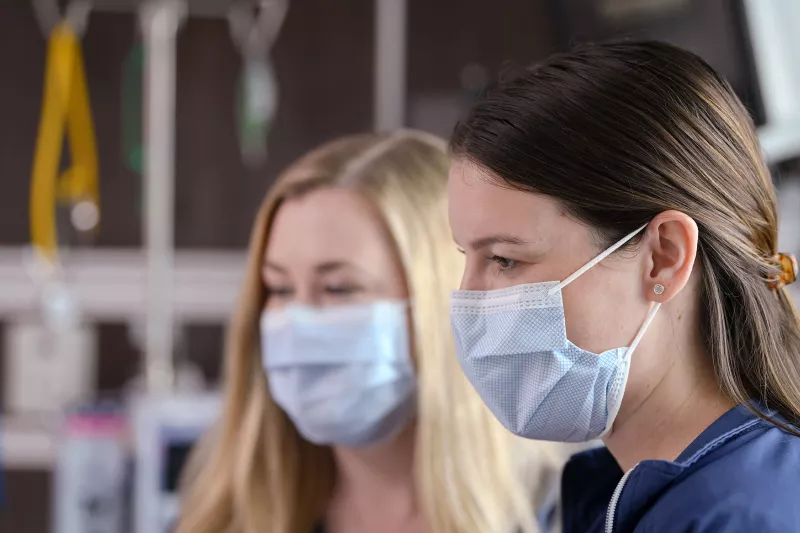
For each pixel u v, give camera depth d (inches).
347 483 64.4
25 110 110.1
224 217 112.0
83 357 102.5
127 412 85.4
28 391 100.3
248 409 64.6
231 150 112.0
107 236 111.0
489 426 59.4
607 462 41.9
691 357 34.9
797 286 87.0
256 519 63.2
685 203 33.5
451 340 58.9
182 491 73.8
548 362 35.7
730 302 34.7
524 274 36.1
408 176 59.4
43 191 105.9
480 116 36.0
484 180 35.2
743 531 28.7
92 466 83.4
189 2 110.5
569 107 34.2
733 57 88.1
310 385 57.7
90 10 110.1
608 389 35.0
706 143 34.1
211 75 111.5
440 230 59.4
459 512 57.4
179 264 110.7
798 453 31.3
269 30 111.3
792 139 87.0
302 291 58.4
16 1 109.7
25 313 110.2
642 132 33.6
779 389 34.1
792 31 87.0
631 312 34.4
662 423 35.1
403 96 112.0
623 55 35.3
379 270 58.0
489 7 112.0
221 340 111.6
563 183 33.7
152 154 104.0
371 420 58.1
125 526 83.4
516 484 59.8
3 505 102.9
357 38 112.2
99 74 110.5
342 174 58.6
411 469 61.2
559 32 101.0
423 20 112.1
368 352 57.1
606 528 33.3
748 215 34.8
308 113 112.1
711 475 30.6
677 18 91.9
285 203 59.7
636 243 34.0
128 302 110.6
